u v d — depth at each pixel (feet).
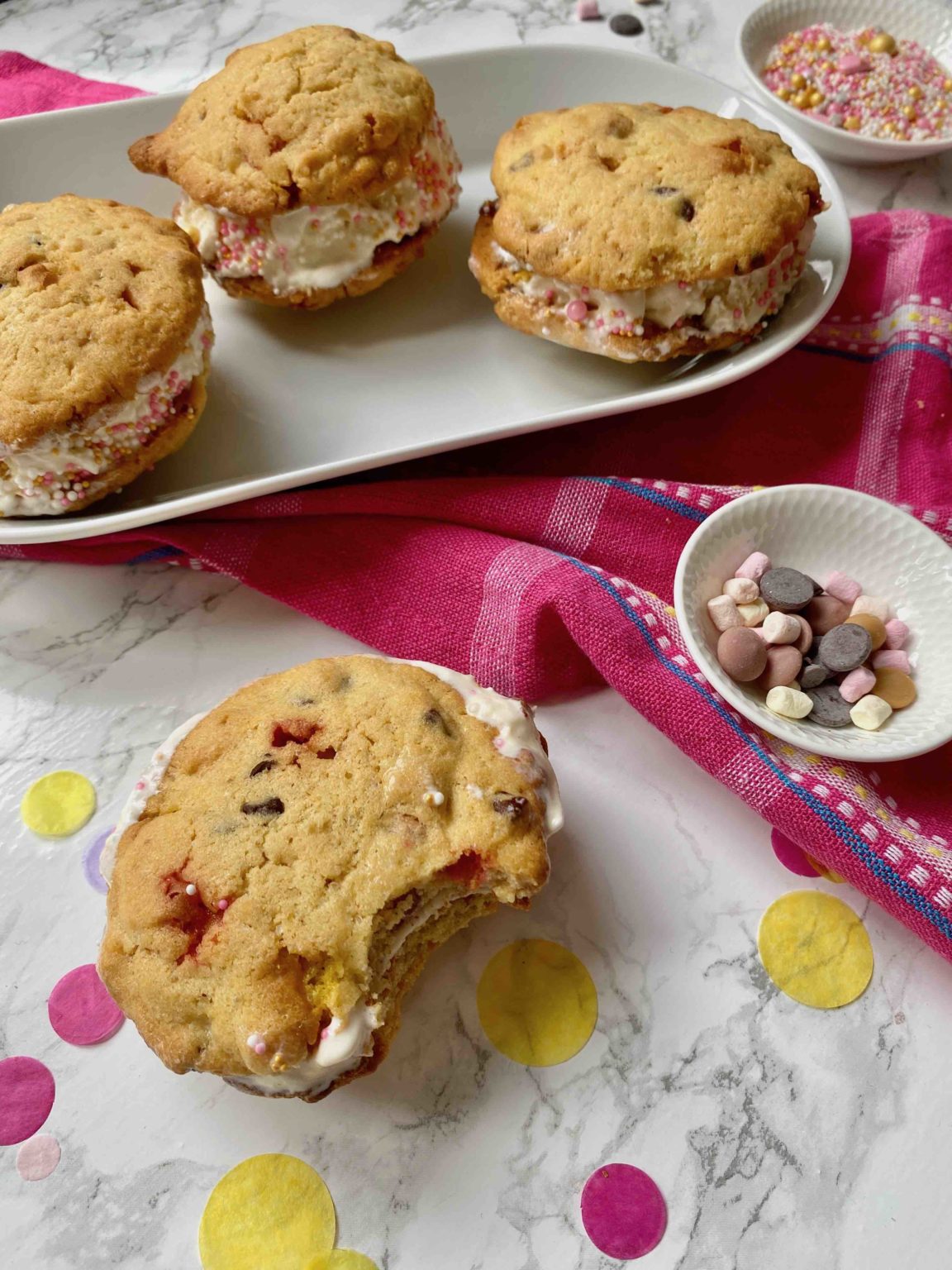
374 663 0.66
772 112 0.95
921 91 0.99
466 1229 0.57
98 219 0.76
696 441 0.84
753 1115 0.60
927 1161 0.59
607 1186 0.58
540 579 0.72
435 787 0.59
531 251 0.76
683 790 0.70
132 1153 0.59
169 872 0.57
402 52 1.09
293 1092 0.57
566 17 1.13
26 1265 0.56
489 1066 0.61
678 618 0.68
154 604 0.78
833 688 0.69
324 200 0.78
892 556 0.72
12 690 0.74
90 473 0.71
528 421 0.76
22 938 0.65
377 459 0.74
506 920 0.65
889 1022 0.63
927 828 0.68
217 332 0.88
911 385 0.84
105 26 1.12
